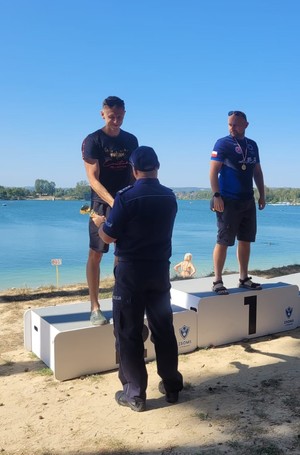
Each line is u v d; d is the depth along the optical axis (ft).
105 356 14.40
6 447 10.10
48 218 209.46
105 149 14.37
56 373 13.66
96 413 11.63
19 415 11.60
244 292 17.19
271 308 17.98
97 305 14.58
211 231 135.13
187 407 11.80
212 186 16.65
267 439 10.10
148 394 12.69
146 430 10.71
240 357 15.44
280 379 13.46
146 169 11.39
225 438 10.21
